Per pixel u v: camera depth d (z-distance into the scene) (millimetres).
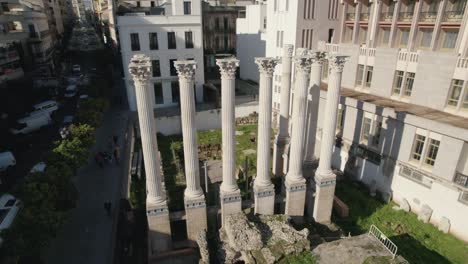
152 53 37594
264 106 17469
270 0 35375
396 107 23547
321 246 16453
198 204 17984
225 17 51469
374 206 23391
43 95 43031
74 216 21781
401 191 23188
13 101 34156
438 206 21016
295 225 20766
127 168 27953
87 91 41875
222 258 16500
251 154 30016
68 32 103125
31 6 55125
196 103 40750
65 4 112375
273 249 16016
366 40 30156
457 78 21406
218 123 37062
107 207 21656
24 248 15320
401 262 14461
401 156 22734
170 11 41219
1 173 26594
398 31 27578
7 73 39031
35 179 18531
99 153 28656
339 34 33156
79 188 25016
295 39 31781
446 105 22469
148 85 15359
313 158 22938
